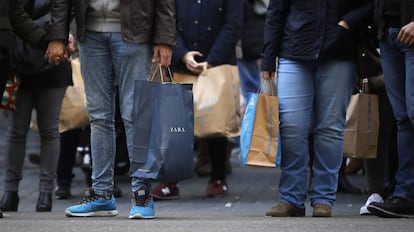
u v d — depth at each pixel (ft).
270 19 49.85
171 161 44.86
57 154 58.23
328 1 48.49
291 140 49.52
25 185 74.23
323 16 48.47
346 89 49.24
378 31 48.16
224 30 65.26
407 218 48.39
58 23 46.47
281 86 49.70
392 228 42.27
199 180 77.66
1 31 46.11
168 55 45.42
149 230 40.63
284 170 50.01
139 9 45.14
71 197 67.82
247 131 49.52
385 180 60.03
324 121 49.49
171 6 45.29
